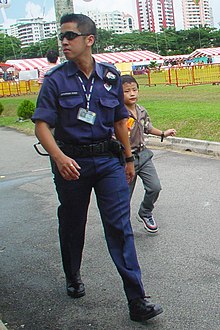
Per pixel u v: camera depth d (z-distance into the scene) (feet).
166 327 10.95
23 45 290.56
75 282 12.75
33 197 24.06
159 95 69.15
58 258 15.76
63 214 11.76
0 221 20.48
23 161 34.06
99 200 11.22
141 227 17.83
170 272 13.80
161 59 174.60
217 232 16.65
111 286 13.29
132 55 167.94
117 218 10.97
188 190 22.24
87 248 16.21
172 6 376.48
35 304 12.71
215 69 94.68
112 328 11.15
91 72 10.78
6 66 160.86
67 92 10.56
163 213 19.21
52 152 10.50
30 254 16.34
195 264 14.19
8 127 56.18
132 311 11.07
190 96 62.90
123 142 11.77
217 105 45.68
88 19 10.55
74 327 11.39
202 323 11.00
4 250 16.94
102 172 11.03
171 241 16.17
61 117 10.76
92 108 10.73
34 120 10.63
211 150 29.91
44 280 14.16
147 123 16.24
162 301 12.15
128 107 15.70
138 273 10.99
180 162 28.45
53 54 46.24
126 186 11.20
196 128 34.83
